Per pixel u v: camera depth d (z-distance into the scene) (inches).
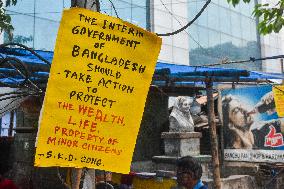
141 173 316.8
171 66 271.7
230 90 349.4
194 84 350.9
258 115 330.6
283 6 229.9
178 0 831.7
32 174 361.7
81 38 108.6
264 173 332.5
